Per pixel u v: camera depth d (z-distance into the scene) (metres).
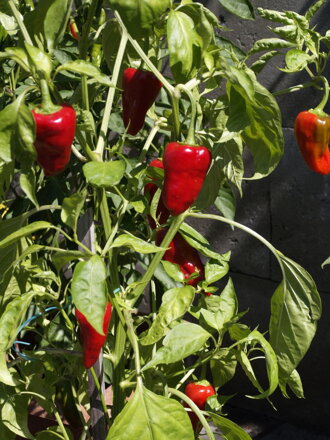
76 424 0.94
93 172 0.61
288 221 1.36
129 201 0.72
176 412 0.67
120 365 0.74
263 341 0.73
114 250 0.72
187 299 0.70
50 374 0.87
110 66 0.80
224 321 0.79
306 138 0.75
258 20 1.29
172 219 0.72
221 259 0.78
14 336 0.68
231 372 0.83
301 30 0.72
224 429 0.75
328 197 1.30
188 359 1.45
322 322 1.37
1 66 0.96
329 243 1.32
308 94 1.28
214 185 0.79
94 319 0.60
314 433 1.43
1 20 0.74
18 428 0.78
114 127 0.99
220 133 0.74
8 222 0.70
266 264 1.40
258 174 0.69
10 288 0.81
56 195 0.97
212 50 0.65
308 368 1.41
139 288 0.73
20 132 0.56
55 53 0.88
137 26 0.57
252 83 0.61
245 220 1.42
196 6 0.63
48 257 1.02
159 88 0.74
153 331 0.70
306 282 0.75
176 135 0.67
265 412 1.49
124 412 0.66
